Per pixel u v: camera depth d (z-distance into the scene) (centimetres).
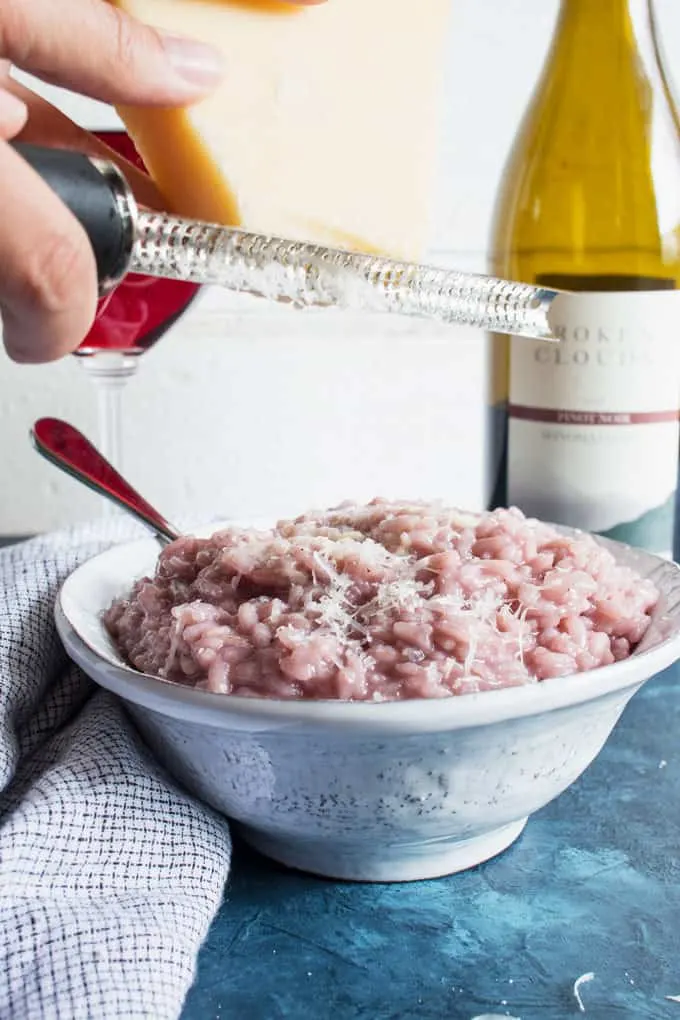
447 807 44
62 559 61
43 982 39
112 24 42
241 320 105
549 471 73
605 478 72
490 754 43
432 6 51
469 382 109
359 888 48
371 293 46
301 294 45
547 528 57
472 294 49
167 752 48
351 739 40
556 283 83
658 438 72
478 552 49
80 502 106
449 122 103
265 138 48
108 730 50
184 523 72
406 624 43
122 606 54
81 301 41
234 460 108
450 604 44
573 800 55
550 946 43
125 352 76
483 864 49
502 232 86
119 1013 38
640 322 70
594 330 71
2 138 40
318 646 42
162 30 46
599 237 81
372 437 109
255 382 106
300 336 106
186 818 47
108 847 45
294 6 48
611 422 72
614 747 60
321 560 46
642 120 79
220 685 43
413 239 53
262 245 44
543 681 41
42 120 57
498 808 45
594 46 80
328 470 109
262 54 48
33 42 42
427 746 41
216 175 47
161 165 49
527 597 46
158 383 105
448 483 111
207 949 44
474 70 102
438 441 110
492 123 104
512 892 47
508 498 76
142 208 43
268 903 47
